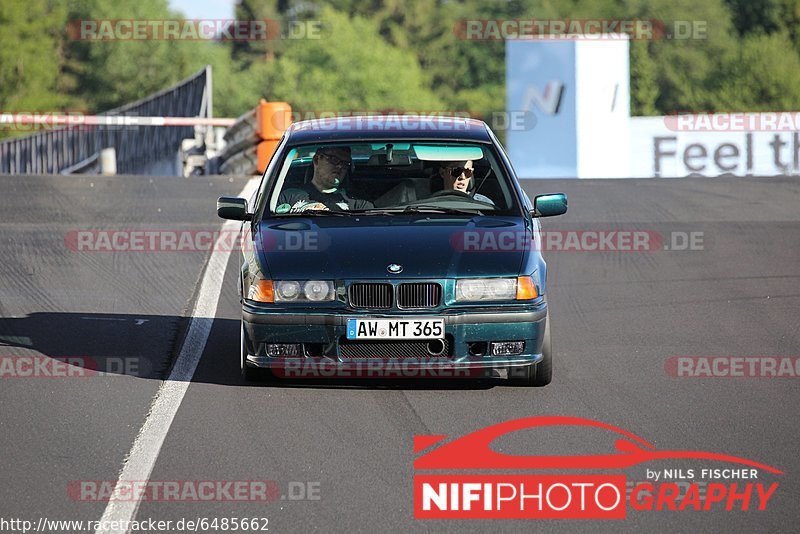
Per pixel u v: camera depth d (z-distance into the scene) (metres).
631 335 29.30
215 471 19.31
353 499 18.05
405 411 22.72
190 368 25.89
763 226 45.81
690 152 83.81
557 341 28.77
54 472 19.20
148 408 22.83
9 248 39.75
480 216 26.05
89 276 35.75
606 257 39.62
